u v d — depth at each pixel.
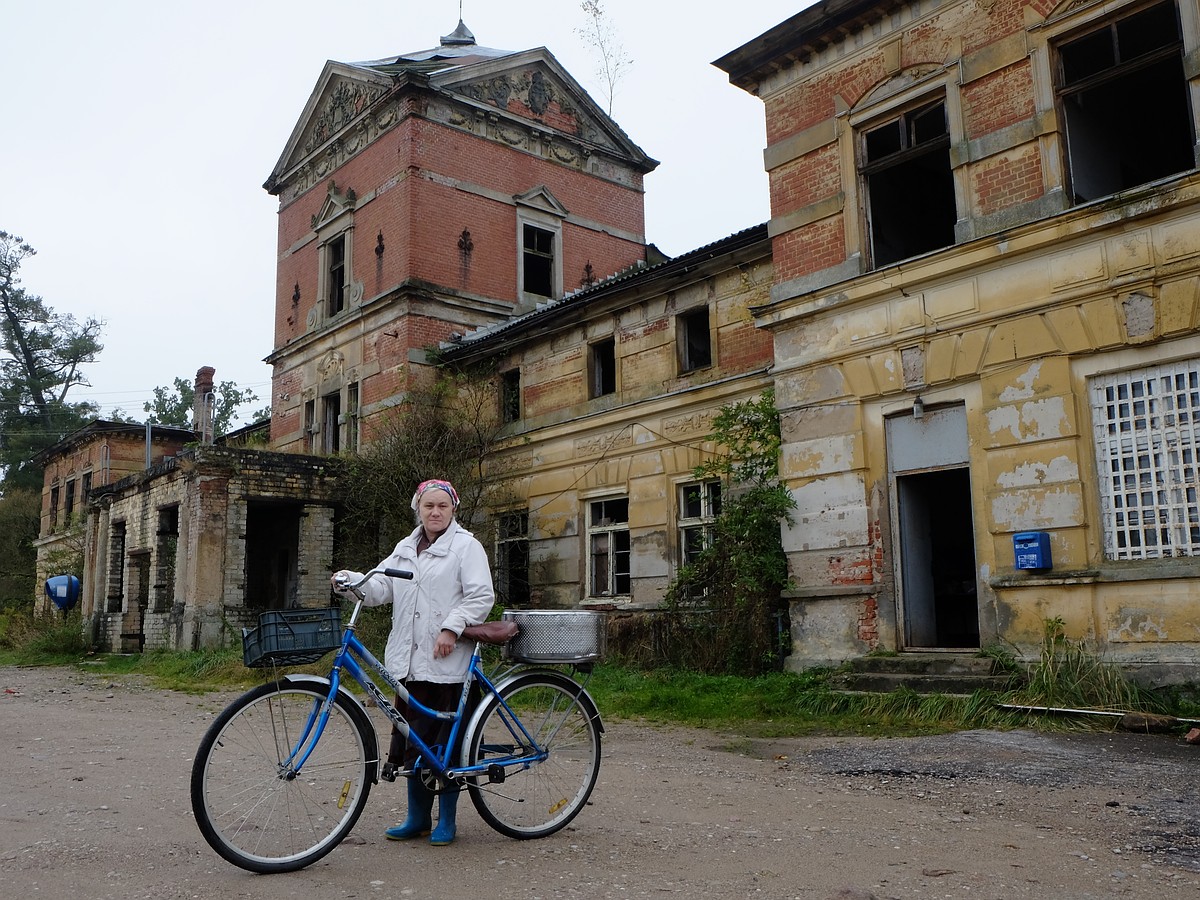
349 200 24.02
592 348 18.50
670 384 16.55
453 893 3.86
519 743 4.90
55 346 50.41
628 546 17.58
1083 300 10.02
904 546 11.61
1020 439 10.37
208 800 4.15
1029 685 9.42
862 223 12.41
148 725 10.05
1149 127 12.18
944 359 11.17
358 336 23.30
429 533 4.93
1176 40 10.68
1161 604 9.14
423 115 22.62
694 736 9.04
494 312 23.06
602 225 25.88
